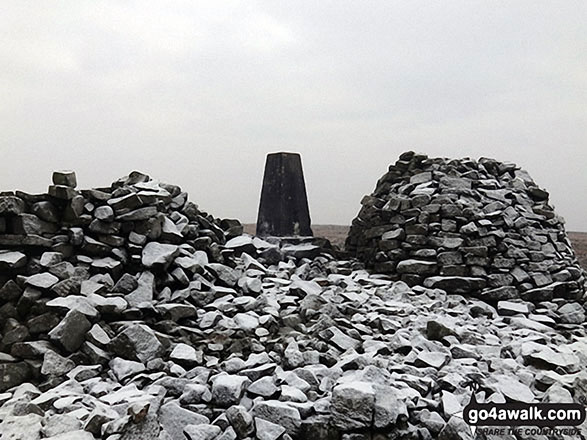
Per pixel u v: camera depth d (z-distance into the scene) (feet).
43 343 15.49
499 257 24.67
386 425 12.15
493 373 15.57
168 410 12.48
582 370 16.02
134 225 20.20
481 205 26.58
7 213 17.84
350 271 27.58
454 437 12.21
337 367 14.89
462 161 29.50
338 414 12.26
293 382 13.91
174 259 19.95
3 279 17.29
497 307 23.39
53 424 11.69
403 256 26.08
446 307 22.36
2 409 12.75
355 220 31.32
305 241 29.32
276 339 17.10
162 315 17.61
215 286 21.13
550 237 26.45
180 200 24.17
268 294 21.31
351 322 19.04
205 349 16.26
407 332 18.34
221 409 12.81
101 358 15.28
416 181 28.53
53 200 19.21
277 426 12.04
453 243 24.95
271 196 29.96
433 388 14.29
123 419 11.27
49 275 17.28
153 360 15.07
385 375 14.21
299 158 30.60
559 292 24.16
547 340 18.88
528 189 29.17
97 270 18.71
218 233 25.75
